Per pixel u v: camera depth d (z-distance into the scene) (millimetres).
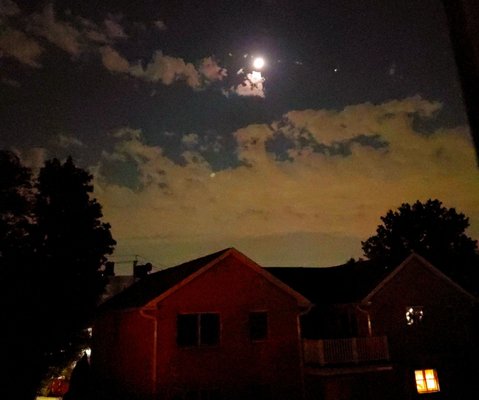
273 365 19625
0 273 19469
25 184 20516
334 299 23156
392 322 22250
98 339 25422
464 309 23906
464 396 22312
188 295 18938
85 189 23000
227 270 19859
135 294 22922
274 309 20312
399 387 21312
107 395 22672
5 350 18953
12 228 20312
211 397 18344
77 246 22094
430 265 23688
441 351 22703
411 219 43188
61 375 28703
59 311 21016
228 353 18984
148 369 18047
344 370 19672
